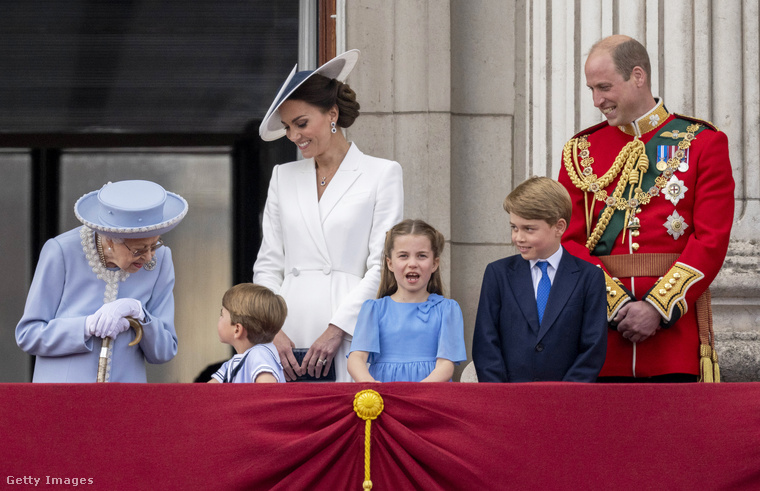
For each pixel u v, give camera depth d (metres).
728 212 13.73
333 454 11.27
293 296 14.98
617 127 14.63
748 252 17.19
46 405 11.24
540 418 11.35
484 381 12.91
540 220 13.06
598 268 13.26
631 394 11.41
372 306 13.57
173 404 11.30
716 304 17.14
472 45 20.11
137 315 13.45
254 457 11.18
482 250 19.86
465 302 19.73
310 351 14.16
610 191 14.34
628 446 11.30
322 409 11.35
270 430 11.30
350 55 15.24
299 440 11.19
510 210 13.30
